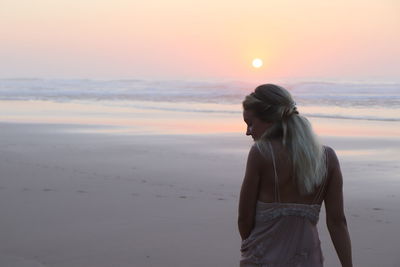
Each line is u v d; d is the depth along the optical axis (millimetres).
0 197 7031
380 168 9281
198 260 4781
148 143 12156
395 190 7566
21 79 42344
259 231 2418
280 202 2385
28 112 20594
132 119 17766
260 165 2387
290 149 2352
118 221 5953
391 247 5109
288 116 2398
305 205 2391
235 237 5387
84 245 5164
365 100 23719
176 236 5422
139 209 6445
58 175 8461
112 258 4836
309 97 25391
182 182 7984
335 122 16562
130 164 9492
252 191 2406
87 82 40000
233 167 9258
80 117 18594
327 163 2420
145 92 31422
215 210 6402
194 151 10984
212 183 7934
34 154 10570
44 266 4648
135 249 5055
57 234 5492
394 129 14812
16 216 6145
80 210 6398
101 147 11555
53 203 6719
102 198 6984
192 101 25531
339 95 26266
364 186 7859
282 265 2369
